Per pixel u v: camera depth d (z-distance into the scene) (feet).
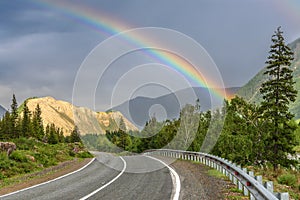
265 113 110.52
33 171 76.18
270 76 114.11
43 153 102.58
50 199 34.01
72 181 49.88
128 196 34.71
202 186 41.19
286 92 110.32
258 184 28.02
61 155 114.83
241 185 37.63
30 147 103.65
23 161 80.43
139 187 41.32
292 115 109.70
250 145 108.58
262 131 111.45
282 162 106.93
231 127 116.67
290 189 51.01
